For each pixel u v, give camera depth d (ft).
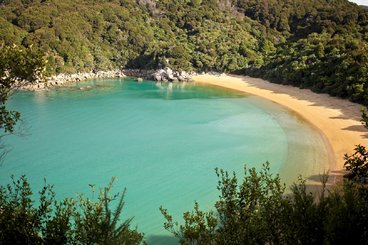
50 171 131.03
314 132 173.78
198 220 47.52
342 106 216.74
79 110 222.48
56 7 379.55
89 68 360.07
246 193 43.32
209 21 439.63
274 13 444.14
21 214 40.29
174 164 137.90
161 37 419.13
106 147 157.17
